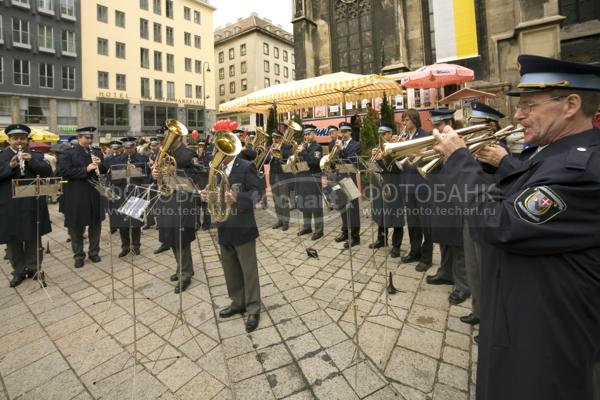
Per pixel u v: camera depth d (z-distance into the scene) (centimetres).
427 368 228
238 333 287
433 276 376
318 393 210
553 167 106
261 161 653
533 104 118
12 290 402
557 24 928
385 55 1293
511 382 110
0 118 2373
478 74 1106
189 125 3650
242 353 257
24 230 409
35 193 365
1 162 404
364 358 242
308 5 1512
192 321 314
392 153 146
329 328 287
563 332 102
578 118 113
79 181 475
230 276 314
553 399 101
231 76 4891
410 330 277
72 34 2692
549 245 101
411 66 1295
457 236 309
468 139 161
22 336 298
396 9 1255
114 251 567
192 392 219
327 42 1501
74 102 2742
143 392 221
